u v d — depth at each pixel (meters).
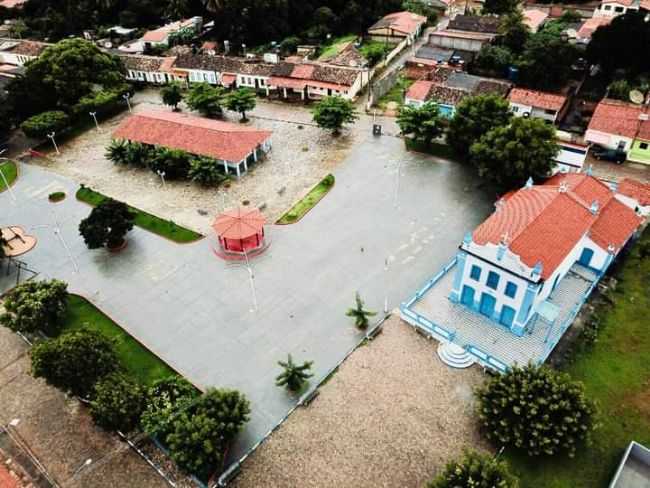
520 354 46.44
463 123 69.88
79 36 123.00
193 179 72.25
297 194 69.88
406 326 50.56
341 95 90.50
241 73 96.19
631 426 41.47
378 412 43.09
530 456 39.44
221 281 57.22
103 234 58.62
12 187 74.38
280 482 38.72
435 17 123.38
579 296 51.53
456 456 39.78
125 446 41.88
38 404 45.53
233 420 39.28
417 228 62.91
